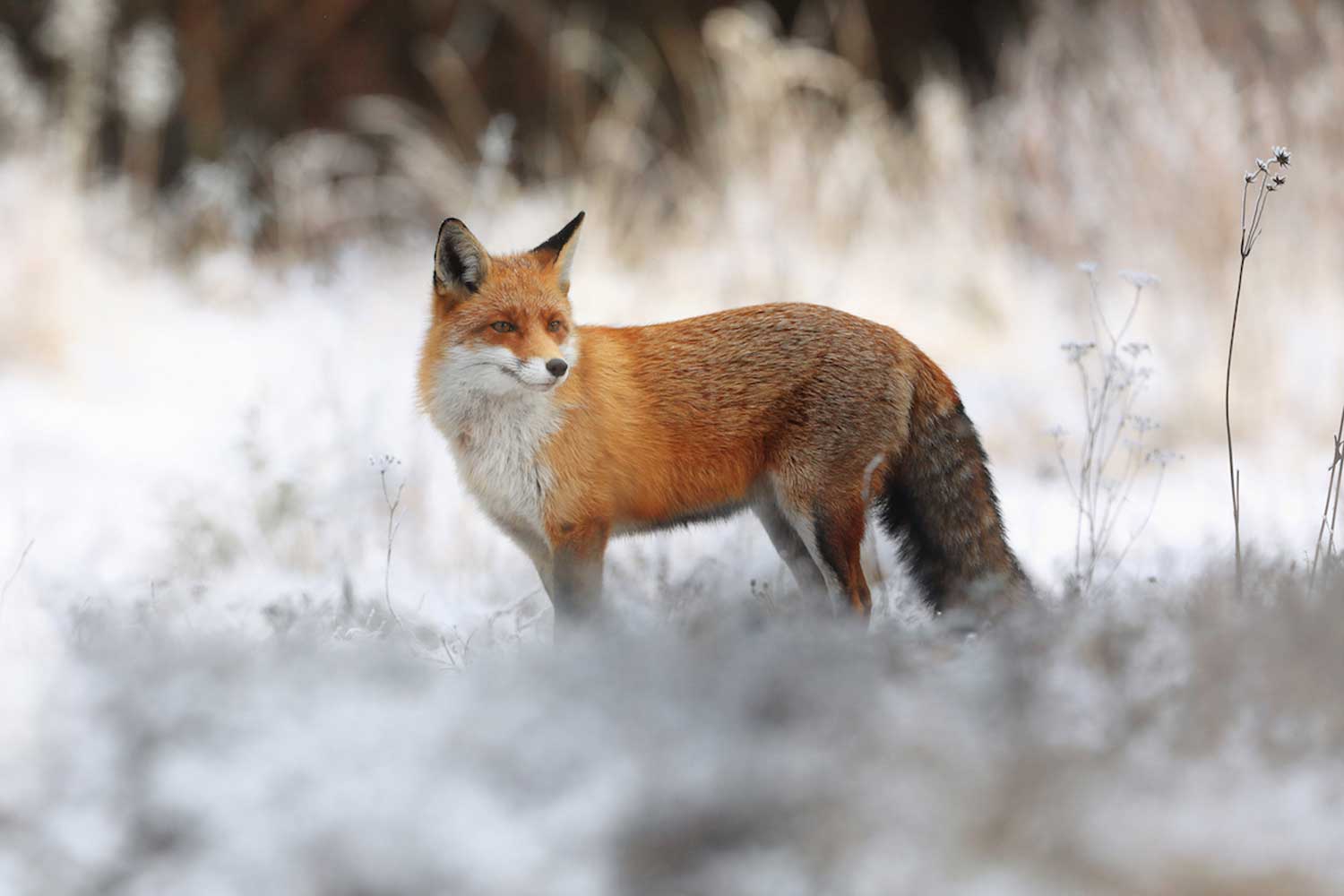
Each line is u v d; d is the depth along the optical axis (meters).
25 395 21.84
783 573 12.20
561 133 36.72
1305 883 5.36
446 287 11.62
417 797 5.89
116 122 34.53
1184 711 6.85
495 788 6.02
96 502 16.94
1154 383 22.55
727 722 6.54
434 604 12.34
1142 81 27.81
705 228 28.50
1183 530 15.84
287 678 7.29
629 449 11.23
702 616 8.73
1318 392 21.62
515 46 39.78
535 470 11.16
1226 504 17.30
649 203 30.34
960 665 7.90
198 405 21.92
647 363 11.53
